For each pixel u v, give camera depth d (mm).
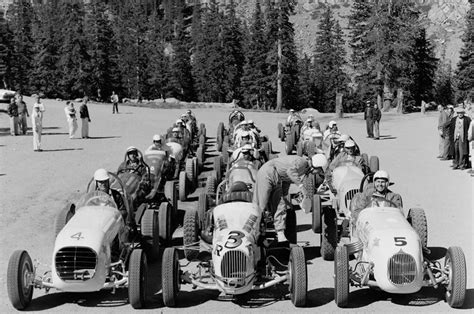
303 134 24859
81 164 24312
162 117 51406
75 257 9484
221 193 14172
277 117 53688
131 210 11992
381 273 9359
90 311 9945
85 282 9492
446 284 9781
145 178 15555
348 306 9992
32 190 19625
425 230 11148
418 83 91438
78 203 11258
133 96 129500
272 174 11500
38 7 199875
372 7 71250
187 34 175375
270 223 11984
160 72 125875
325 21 120250
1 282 11430
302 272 9758
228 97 120875
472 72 91312
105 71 107438
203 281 10352
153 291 10914
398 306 9930
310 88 121750
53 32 117562
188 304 10258
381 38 69125
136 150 15672
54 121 44781
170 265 9953
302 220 15875
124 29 153375
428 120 47656
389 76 69812
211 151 29391
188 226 11859
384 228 9836
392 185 19969
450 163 24406
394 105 77688
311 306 10031
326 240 12219
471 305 9898
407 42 69312
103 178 11469
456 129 22594
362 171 15656
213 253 9805
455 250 9586
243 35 129875
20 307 9867
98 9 109312
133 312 9875
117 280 10172
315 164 12156
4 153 27422
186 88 128750
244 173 14758
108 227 10219
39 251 13273
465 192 18703
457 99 94688
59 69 109562
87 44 105625
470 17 93562
